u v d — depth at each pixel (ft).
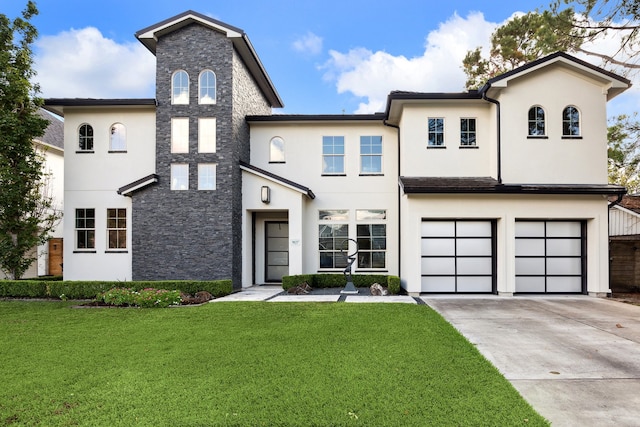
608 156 47.14
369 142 51.34
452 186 39.40
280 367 17.02
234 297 39.47
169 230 45.16
